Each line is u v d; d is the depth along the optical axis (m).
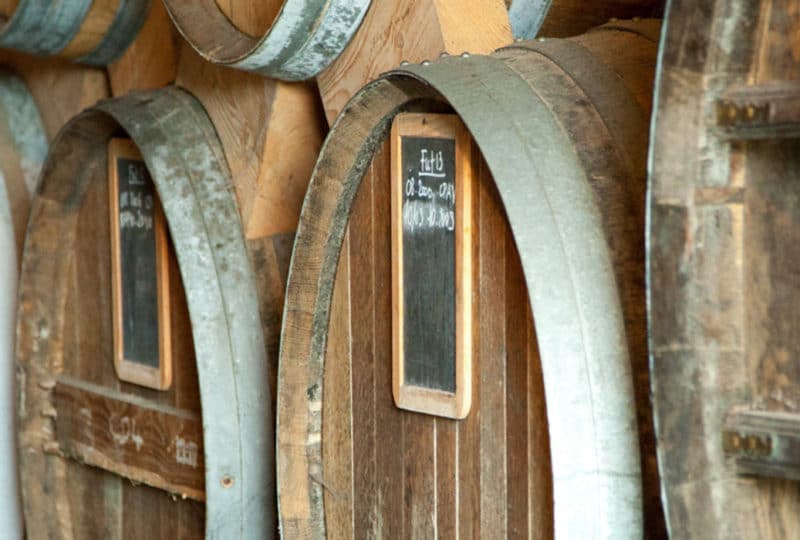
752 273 2.38
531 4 3.94
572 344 2.61
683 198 2.37
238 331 3.64
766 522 2.40
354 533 3.38
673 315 2.38
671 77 2.36
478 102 2.80
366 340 3.30
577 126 2.82
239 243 3.72
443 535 3.11
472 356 3.00
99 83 4.46
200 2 3.70
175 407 3.92
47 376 4.41
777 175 2.35
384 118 3.18
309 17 3.36
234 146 3.80
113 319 4.13
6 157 4.70
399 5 3.36
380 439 3.27
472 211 2.97
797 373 2.34
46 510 4.44
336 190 3.30
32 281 4.36
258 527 3.69
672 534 2.37
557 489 2.56
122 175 4.04
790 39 2.29
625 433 2.61
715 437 2.39
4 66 4.85
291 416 3.44
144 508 4.13
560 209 2.70
